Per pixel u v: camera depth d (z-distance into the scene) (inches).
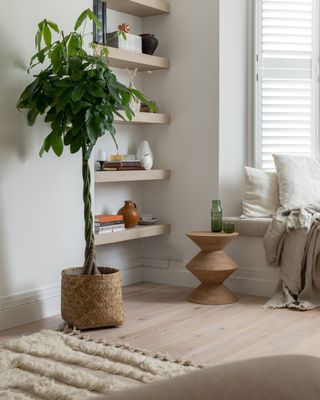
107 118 135.3
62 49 132.9
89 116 130.3
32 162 144.4
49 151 148.3
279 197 181.2
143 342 128.0
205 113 186.1
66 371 103.0
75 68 132.5
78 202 156.9
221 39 183.2
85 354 115.3
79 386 98.6
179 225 193.0
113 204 189.2
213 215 172.7
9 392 95.0
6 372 104.6
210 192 186.2
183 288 187.8
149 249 199.9
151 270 199.3
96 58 136.3
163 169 192.5
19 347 117.7
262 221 174.4
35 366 106.4
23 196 142.6
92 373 106.0
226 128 185.6
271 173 185.3
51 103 133.7
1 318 138.3
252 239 178.1
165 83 193.5
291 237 165.8
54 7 148.7
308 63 191.5
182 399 22.8
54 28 135.8
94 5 166.1
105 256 187.2
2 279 138.6
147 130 198.1
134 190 197.8
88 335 132.8
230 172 187.5
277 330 137.9
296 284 163.8
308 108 192.2
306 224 162.4
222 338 131.2
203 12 185.3
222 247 168.7
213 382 23.8
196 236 167.3
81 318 135.1
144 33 195.6
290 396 23.5
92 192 163.9
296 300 163.5
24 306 143.4
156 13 192.4
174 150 192.7
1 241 137.9
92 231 142.2
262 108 190.4
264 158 191.2
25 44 141.9
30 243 144.6
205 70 185.6
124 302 167.8
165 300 170.4
